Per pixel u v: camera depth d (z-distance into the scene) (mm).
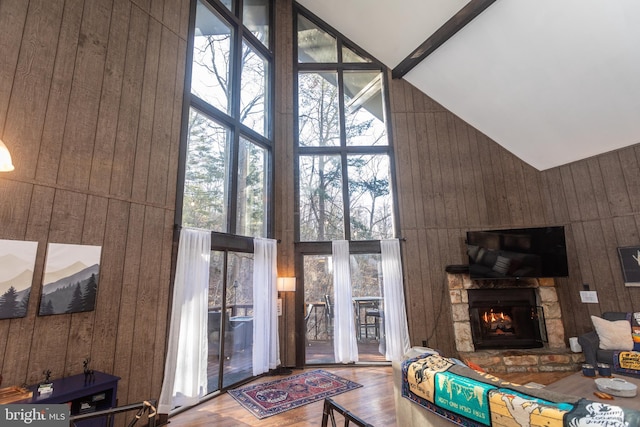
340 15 6031
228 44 5121
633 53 3920
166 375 3342
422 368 2170
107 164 3111
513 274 5086
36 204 2584
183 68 4051
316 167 6031
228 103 4938
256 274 4738
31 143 2594
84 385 2438
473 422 1738
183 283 3594
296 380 4539
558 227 5023
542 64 4551
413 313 5406
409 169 5906
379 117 6285
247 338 4723
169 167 3721
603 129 4789
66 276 2713
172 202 3711
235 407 3637
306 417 3369
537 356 4684
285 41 6301
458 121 6066
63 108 2820
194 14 4332
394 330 5227
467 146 5973
